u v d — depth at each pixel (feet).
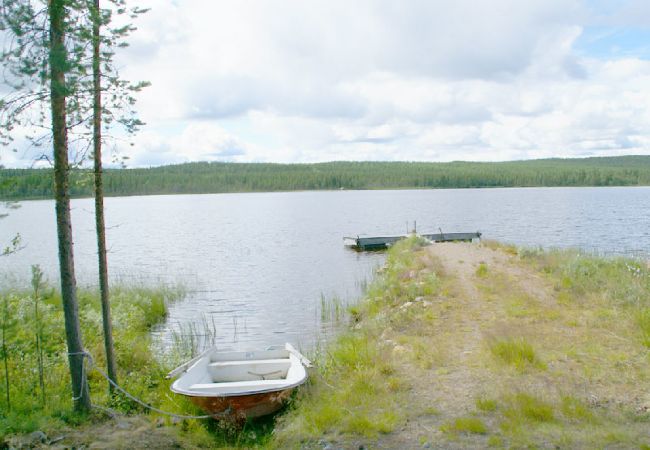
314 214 250.16
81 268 94.58
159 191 486.79
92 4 23.29
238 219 229.86
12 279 69.31
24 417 25.27
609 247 107.34
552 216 199.52
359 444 22.02
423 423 23.63
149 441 23.52
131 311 49.01
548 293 47.93
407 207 284.61
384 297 54.39
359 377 29.40
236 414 26.43
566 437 21.03
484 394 26.16
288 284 76.95
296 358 33.45
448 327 39.47
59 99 23.86
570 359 30.27
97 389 31.30
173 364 36.09
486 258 70.18
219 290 72.64
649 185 552.41
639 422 22.41
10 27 21.76
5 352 27.86
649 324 34.88
